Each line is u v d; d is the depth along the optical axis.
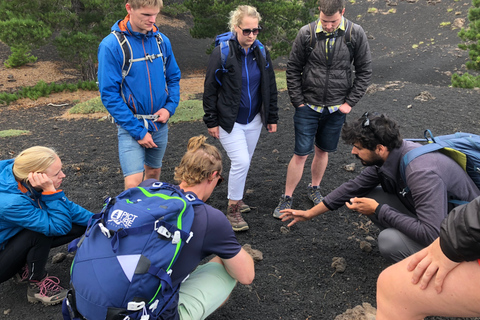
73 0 13.57
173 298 1.97
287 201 3.97
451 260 1.44
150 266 1.79
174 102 3.65
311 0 15.92
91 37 12.84
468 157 2.44
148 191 2.10
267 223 3.88
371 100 8.48
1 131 8.16
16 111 10.99
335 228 3.74
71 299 1.92
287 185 3.95
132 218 1.86
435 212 2.34
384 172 2.71
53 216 2.73
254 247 3.48
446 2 28.92
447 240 1.41
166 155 6.07
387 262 3.18
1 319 2.69
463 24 25.73
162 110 3.53
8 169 2.70
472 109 7.41
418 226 2.42
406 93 8.86
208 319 2.63
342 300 2.79
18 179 2.63
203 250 2.07
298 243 3.51
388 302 1.75
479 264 1.42
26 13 12.57
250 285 2.97
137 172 3.37
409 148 2.60
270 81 3.65
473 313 1.49
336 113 3.70
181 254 1.98
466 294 1.45
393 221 2.60
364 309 2.63
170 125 7.88
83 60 14.66
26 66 17.22
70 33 13.34
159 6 3.11
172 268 1.97
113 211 1.93
